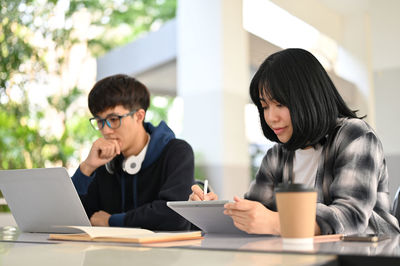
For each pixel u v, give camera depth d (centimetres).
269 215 103
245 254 75
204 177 528
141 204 189
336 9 777
